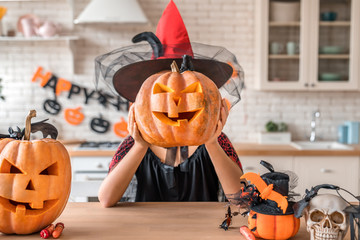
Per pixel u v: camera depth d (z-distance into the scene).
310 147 3.53
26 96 3.57
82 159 3.03
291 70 3.33
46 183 1.03
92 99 3.61
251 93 3.64
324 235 0.87
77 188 1.66
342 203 0.88
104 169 3.03
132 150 1.36
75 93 3.59
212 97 1.07
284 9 3.28
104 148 3.14
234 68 1.41
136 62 1.27
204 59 1.30
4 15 3.48
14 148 1.03
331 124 3.68
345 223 0.86
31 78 3.56
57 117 3.60
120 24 3.39
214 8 3.56
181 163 1.61
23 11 3.50
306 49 3.30
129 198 1.64
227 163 1.43
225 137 1.59
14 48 3.54
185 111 1.04
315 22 3.29
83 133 3.63
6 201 1.02
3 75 3.55
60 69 3.58
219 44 3.59
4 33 3.45
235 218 1.17
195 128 1.04
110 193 1.30
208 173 1.62
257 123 3.67
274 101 3.65
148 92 1.08
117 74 1.31
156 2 3.53
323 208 0.88
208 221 1.13
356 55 3.30
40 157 1.03
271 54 3.32
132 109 1.19
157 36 1.50
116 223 1.11
